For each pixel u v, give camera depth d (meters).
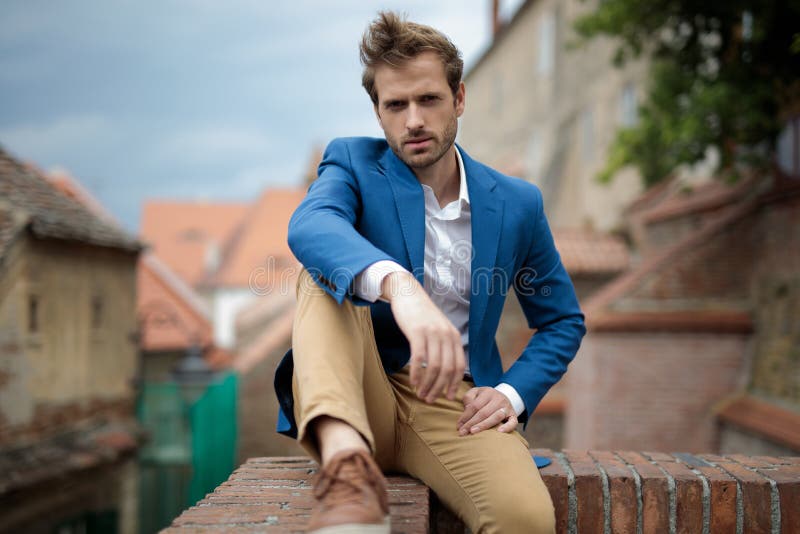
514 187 1.89
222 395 15.91
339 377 1.36
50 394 11.58
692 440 9.78
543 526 1.54
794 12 7.81
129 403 14.30
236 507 1.54
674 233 12.59
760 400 9.10
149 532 14.68
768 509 1.86
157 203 70.19
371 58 1.66
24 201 11.84
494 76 31.95
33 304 11.17
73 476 11.09
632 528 1.88
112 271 13.84
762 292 9.53
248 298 50.88
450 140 1.69
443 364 1.23
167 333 23.00
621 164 10.16
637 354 9.91
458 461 1.69
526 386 1.81
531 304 1.98
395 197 1.71
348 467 1.22
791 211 8.80
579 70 21.84
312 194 1.65
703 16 8.77
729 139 8.74
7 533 9.58
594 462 2.06
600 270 13.55
